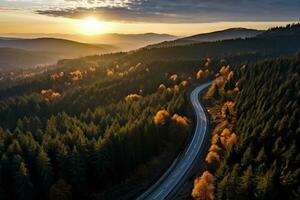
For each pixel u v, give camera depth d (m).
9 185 70.81
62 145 76.25
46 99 183.12
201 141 104.94
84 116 121.12
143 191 79.75
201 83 186.00
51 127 98.94
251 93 114.25
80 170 75.06
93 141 80.00
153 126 95.50
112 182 81.50
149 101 131.38
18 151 76.19
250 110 100.25
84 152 78.00
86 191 76.44
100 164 78.62
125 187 81.25
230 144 83.31
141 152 88.94
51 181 73.06
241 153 78.31
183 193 77.38
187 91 164.50
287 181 61.16
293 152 69.44
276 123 81.75
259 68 141.12
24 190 69.12
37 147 77.56
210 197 69.25
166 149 98.62
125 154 84.06
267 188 60.34
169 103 121.94
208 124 118.56
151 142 92.81
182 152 98.31
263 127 83.62
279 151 71.75
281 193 60.88
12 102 185.25
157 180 84.12
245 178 63.16
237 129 95.56
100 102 168.88
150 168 88.94
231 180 64.12
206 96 152.12
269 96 103.62
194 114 128.75
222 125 109.62
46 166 72.38
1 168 70.50
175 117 107.31
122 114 112.56
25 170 69.00
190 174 86.19
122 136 85.75
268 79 123.12
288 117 84.69
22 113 169.75
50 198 70.94
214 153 86.44
